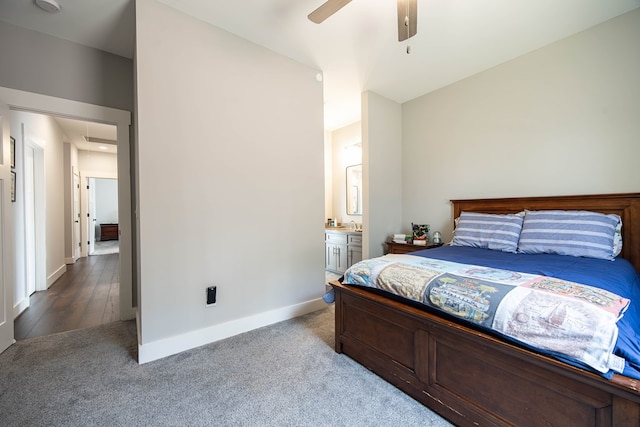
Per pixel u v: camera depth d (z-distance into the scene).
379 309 1.68
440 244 3.11
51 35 2.24
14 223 2.76
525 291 1.18
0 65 2.06
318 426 1.32
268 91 2.46
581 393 0.94
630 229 2.08
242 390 1.58
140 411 1.41
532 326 1.04
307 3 1.91
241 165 2.30
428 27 2.19
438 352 1.38
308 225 2.79
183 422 1.34
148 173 1.86
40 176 3.56
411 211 3.70
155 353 1.90
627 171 2.12
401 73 2.95
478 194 3.02
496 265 1.78
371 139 3.40
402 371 1.55
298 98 2.68
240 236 2.31
